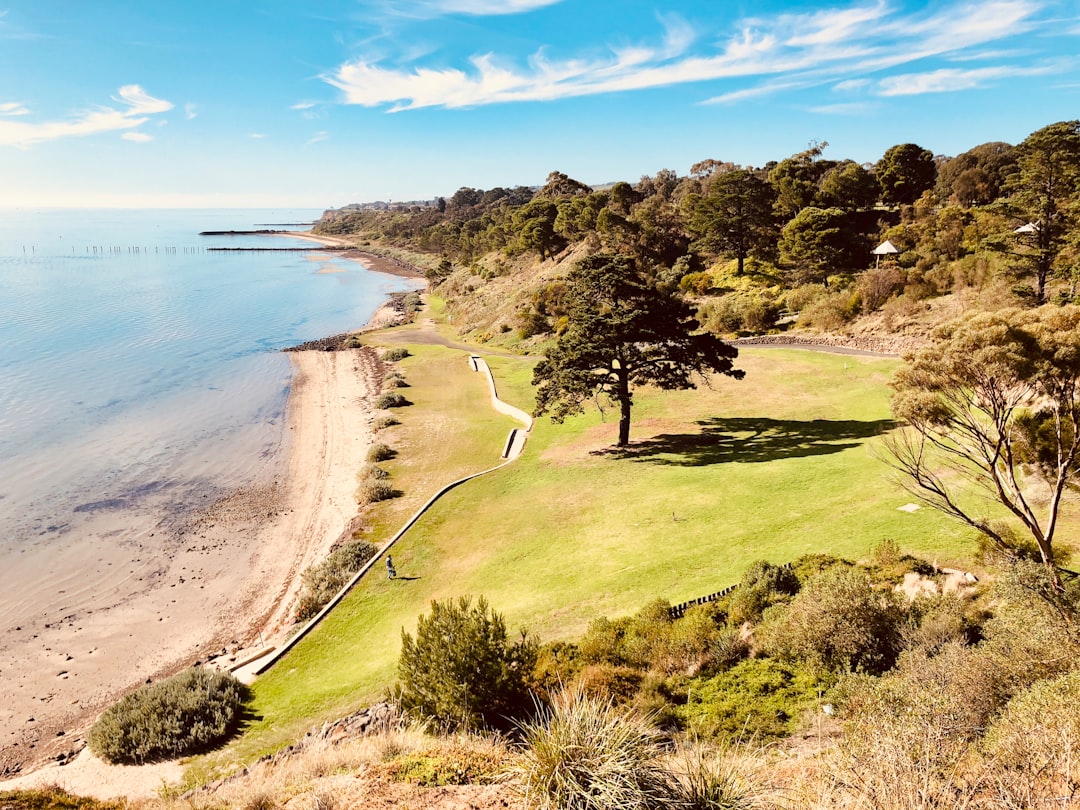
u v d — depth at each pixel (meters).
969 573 16.75
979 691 9.97
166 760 17.12
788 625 15.72
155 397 57.84
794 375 47.66
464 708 12.44
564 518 29.16
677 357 36.75
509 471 36.66
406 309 109.19
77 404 55.16
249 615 26.38
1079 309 14.05
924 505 22.09
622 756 6.05
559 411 38.78
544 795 5.94
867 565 18.45
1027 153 43.75
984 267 50.28
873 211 82.19
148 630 25.44
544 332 77.06
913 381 16.53
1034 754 6.67
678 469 32.97
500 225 150.25
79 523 34.53
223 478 40.72
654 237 91.50
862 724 9.50
